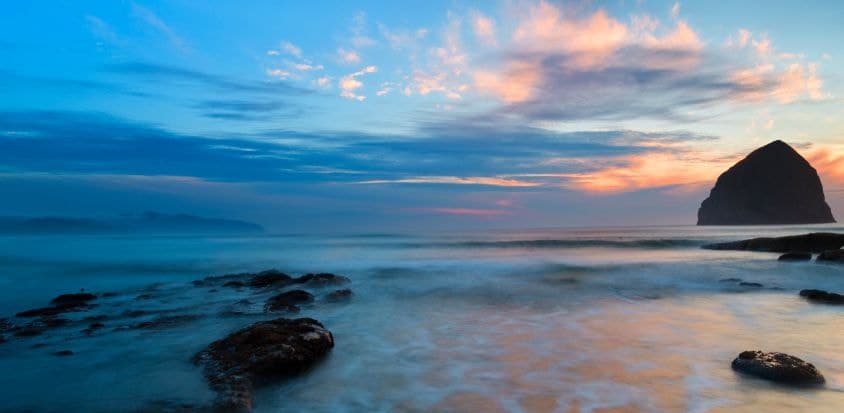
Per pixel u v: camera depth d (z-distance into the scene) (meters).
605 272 25.41
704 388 7.64
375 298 17.97
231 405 7.04
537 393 7.61
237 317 14.12
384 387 8.13
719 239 58.09
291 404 7.43
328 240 80.50
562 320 13.40
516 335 11.66
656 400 7.18
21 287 23.72
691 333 11.52
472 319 13.83
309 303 16.61
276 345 9.17
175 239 98.44
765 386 7.65
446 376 8.64
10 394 7.76
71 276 28.44
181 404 7.24
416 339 11.51
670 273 24.50
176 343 11.09
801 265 26.42
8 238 111.81
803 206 156.12
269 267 32.38
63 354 10.12
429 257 38.34
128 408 7.11
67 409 7.11
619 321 13.12
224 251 50.91
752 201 158.38
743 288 19.11
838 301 14.99
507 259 34.97
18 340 11.41
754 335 11.20
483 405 7.17
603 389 7.71
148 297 18.48
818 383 7.61
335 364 9.48
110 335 11.89
